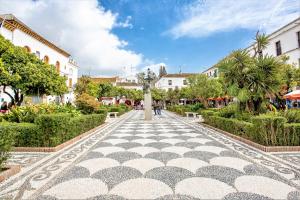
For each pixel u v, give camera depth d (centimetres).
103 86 2842
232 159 455
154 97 3903
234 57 906
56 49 2598
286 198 273
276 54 2002
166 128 1037
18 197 277
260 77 839
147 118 1593
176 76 4922
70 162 437
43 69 1312
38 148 542
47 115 577
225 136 773
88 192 291
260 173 366
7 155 371
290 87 1259
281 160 450
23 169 394
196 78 1872
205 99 1852
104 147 579
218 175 356
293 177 348
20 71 1114
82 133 805
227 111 992
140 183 321
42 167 405
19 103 1337
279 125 566
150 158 459
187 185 313
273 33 2048
